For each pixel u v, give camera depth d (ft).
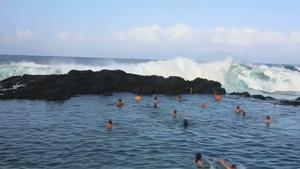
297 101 148.25
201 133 87.04
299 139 85.56
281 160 67.46
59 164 60.23
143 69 208.95
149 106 124.77
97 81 155.12
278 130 95.40
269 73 216.95
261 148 75.77
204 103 138.10
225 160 65.77
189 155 67.67
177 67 209.56
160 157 65.62
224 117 110.93
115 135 81.51
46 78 148.05
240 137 85.10
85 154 66.23
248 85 212.23
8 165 59.11
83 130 85.61
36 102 125.08
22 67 193.57
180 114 111.55
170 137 81.56
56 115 103.09
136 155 66.44
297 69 253.65
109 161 62.39
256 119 110.52
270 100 157.28
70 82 148.66
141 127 90.84
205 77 208.23
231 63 215.92
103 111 111.86
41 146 71.05
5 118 97.50
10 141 74.38
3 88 146.51
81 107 117.60
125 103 128.88
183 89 166.71
